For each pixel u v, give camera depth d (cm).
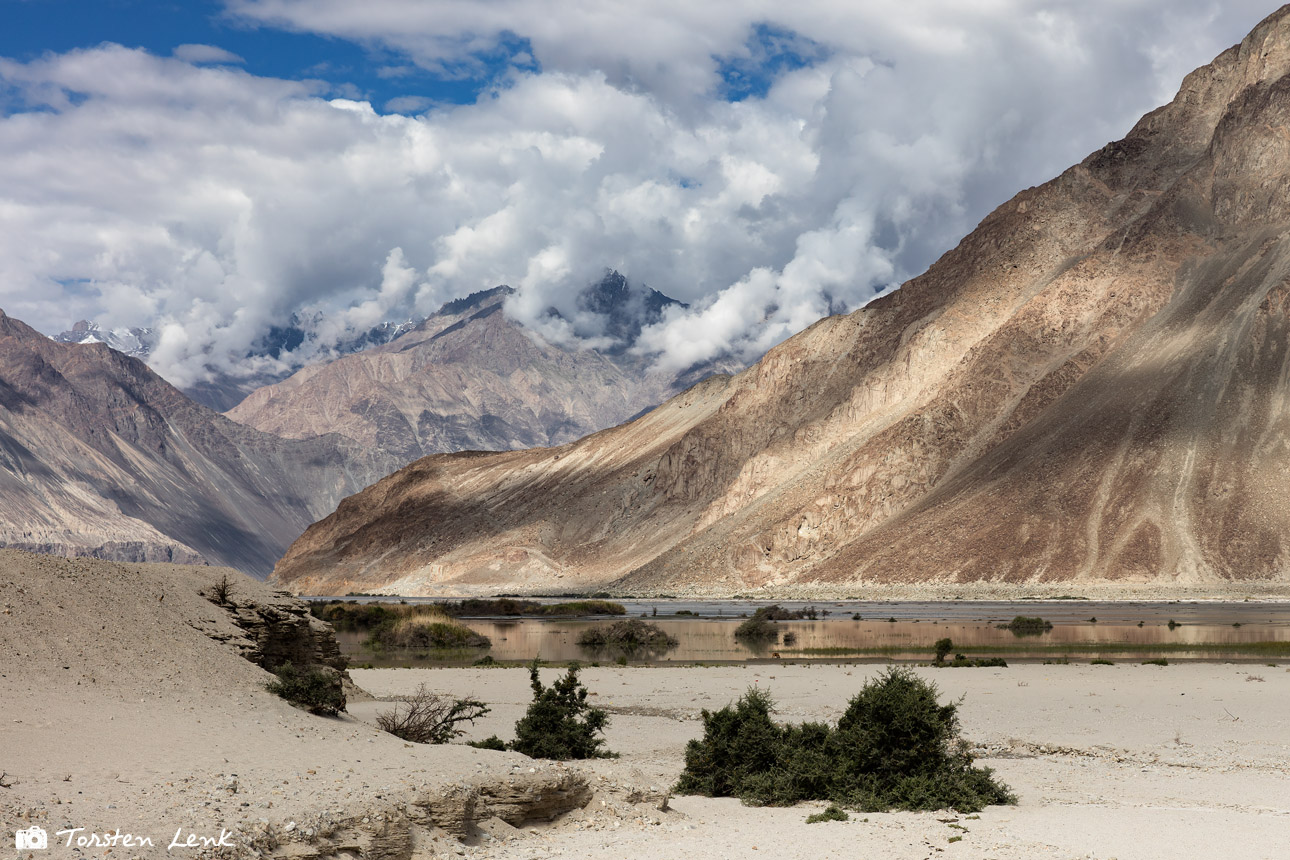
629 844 1889
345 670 3909
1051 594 14525
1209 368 17150
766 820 2159
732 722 2561
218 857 1508
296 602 3681
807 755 2470
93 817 1578
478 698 4275
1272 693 4338
